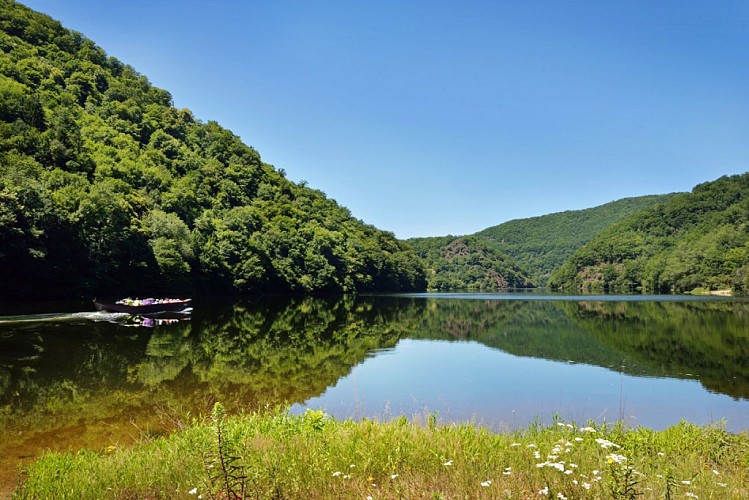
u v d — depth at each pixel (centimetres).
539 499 573
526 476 644
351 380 1838
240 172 10406
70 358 2028
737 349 2725
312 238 9888
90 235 4772
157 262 5475
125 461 761
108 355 2120
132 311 3772
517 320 4528
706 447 888
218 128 12212
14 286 4244
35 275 4238
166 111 10344
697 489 607
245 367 2003
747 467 767
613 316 4925
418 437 812
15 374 1747
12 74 7238
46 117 6288
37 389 1558
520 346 2853
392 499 587
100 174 5972
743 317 4644
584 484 573
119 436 1128
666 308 6056
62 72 8800
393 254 13562
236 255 7231
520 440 880
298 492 604
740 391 1739
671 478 582
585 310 5834
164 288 5634
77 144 5988
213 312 4400
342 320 4256
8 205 3978
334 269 9656
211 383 1705
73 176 5116
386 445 759
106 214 4953
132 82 10688
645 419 1396
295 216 10306
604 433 973
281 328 3453
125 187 5978
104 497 630
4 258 3975
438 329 3734
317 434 840
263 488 607
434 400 1571
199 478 636
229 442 603
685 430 1027
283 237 8750
